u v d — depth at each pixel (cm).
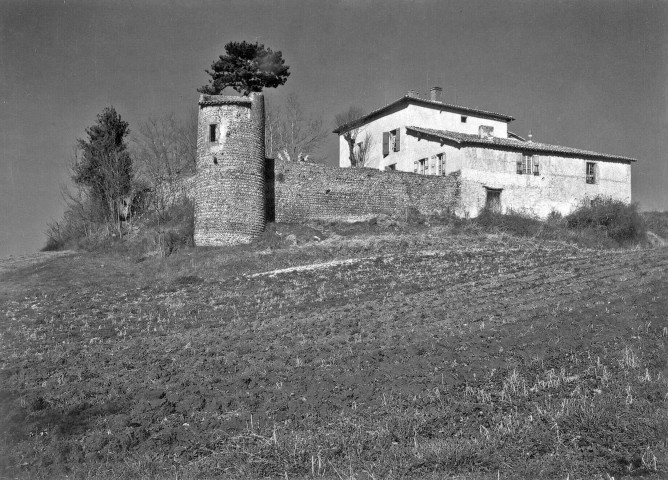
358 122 5256
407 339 1928
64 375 1809
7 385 1741
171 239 3697
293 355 1866
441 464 1118
